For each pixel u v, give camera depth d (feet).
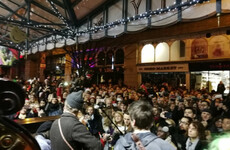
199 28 34.04
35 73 77.77
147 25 22.24
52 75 71.20
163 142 4.58
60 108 18.31
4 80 2.31
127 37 45.91
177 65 41.01
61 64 68.39
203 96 24.44
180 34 38.83
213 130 11.40
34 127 8.84
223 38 34.94
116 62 52.70
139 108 5.05
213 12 16.70
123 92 29.30
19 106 2.41
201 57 37.93
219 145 8.00
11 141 2.14
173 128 10.72
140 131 4.95
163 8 20.27
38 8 30.58
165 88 36.35
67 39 36.04
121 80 51.60
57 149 5.95
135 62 47.32
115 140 9.16
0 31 42.39
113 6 27.07
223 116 11.71
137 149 4.50
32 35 44.91
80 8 30.07
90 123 12.58
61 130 6.01
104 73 54.95
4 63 51.83
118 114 12.34
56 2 29.01
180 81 41.06
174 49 41.70
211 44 36.63
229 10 15.90
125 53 49.47
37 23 28.78
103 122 13.70
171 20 19.83
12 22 27.12
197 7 17.81
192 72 39.63
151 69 44.62
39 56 76.28
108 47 53.52
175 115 17.04
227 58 34.37
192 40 39.32
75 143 5.99
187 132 10.44
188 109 14.07
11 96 2.33
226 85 37.14
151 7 21.72
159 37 42.22
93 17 30.58
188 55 39.81
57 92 25.81
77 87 20.40
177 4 18.92
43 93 25.48
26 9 29.58
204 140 8.84
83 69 27.84
